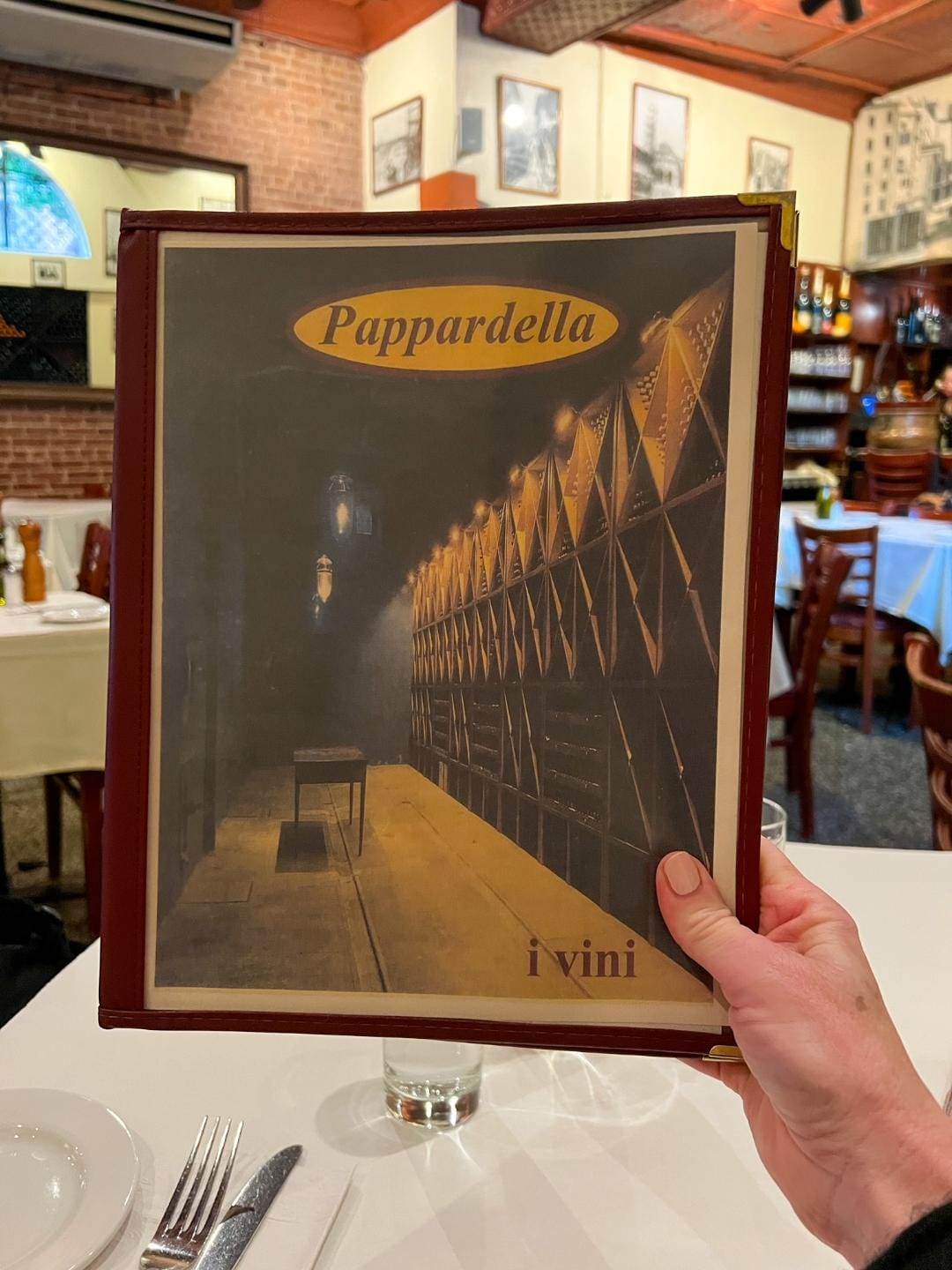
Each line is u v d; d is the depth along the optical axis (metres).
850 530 4.16
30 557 2.64
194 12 4.60
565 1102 0.67
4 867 2.59
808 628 3.32
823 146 6.70
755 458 0.47
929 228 6.38
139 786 0.50
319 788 0.50
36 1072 0.69
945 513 5.05
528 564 0.49
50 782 2.67
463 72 5.04
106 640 2.16
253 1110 0.65
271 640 0.50
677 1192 0.58
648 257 0.48
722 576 0.48
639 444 0.48
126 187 5.09
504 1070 0.71
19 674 2.08
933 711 1.42
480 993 0.51
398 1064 0.64
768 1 5.21
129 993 0.50
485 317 0.48
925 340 7.26
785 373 0.47
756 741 0.48
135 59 4.73
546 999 0.50
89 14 4.37
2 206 4.76
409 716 0.50
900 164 6.56
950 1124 0.49
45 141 4.82
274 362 0.49
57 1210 0.54
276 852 0.50
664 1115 0.65
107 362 5.12
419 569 0.49
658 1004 0.50
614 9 4.67
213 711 0.50
